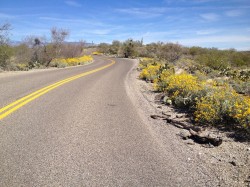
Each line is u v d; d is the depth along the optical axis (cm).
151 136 590
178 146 540
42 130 583
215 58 2811
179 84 1045
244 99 782
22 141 511
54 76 1686
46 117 688
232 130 650
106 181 380
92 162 437
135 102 977
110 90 1218
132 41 6456
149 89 1348
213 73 2241
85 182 374
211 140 559
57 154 460
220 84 1571
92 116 728
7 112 711
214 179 407
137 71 2586
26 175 382
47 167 410
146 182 384
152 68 2016
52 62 3044
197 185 386
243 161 481
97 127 631
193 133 601
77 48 4388
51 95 995
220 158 492
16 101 851
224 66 2769
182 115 789
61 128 605
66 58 3888
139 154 482
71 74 1886
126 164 438
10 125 605
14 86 1166
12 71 1964
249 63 3531
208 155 504
